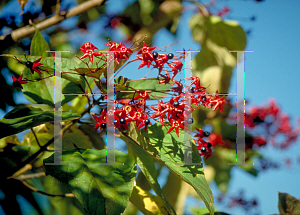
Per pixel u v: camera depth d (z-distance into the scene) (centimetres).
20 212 126
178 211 136
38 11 143
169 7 151
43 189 129
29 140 131
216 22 145
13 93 137
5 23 139
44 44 122
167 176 139
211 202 111
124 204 109
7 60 137
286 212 132
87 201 109
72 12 134
